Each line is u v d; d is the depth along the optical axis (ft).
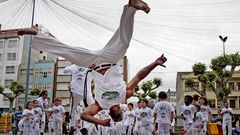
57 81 177.17
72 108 30.63
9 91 169.17
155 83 123.44
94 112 14.69
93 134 29.78
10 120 73.00
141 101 39.29
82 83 29.25
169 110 35.68
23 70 171.94
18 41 171.53
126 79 157.38
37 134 38.19
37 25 16.24
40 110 38.68
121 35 14.43
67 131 52.29
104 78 14.99
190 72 149.38
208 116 41.34
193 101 38.68
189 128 37.60
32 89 156.76
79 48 15.81
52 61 176.45
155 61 15.94
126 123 42.22
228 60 97.19
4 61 172.04
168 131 35.65
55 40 16.01
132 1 13.43
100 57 15.33
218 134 43.73
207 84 110.52
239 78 142.72
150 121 38.52
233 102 143.23
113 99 14.70
